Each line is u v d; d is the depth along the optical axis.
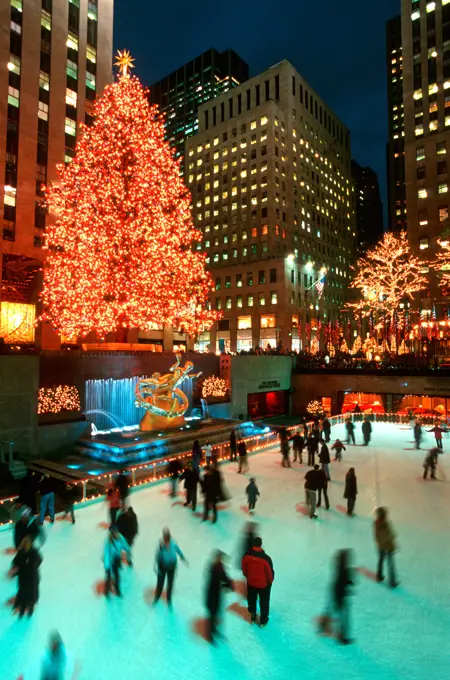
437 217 65.06
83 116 46.09
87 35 47.53
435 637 7.55
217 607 7.45
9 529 12.36
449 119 66.06
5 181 39.28
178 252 34.19
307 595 8.84
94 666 6.81
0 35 39.47
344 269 99.88
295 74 86.56
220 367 33.84
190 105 137.12
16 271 39.34
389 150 134.00
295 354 42.91
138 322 31.88
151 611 8.26
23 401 19.78
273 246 75.25
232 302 75.75
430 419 32.69
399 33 132.88
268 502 14.53
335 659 6.99
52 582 9.39
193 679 6.55
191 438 23.39
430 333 50.53
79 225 30.83
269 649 7.20
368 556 10.56
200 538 11.53
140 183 30.52
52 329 39.97
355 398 38.09
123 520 10.03
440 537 11.69
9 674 6.60
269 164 77.00
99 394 23.83
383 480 17.22
